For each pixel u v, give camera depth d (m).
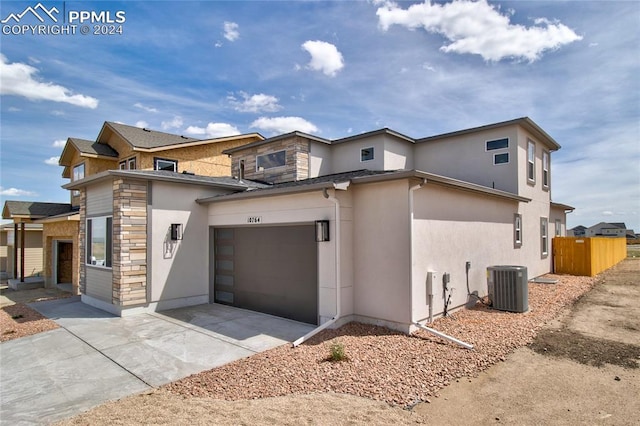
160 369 5.10
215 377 4.73
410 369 4.79
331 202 7.02
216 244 9.86
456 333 6.32
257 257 8.66
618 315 7.90
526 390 4.27
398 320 6.52
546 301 9.23
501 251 10.49
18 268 17.20
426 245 6.95
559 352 5.55
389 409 3.76
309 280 7.51
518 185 11.93
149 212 8.69
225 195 9.12
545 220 14.80
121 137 16.34
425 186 7.00
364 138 13.52
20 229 16.56
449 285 7.65
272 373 4.75
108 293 8.72
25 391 4.48
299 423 3.44
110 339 6.52
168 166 16.62
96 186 9.55
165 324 7.47
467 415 3.70
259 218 8.45
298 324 7.39
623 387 4.35
